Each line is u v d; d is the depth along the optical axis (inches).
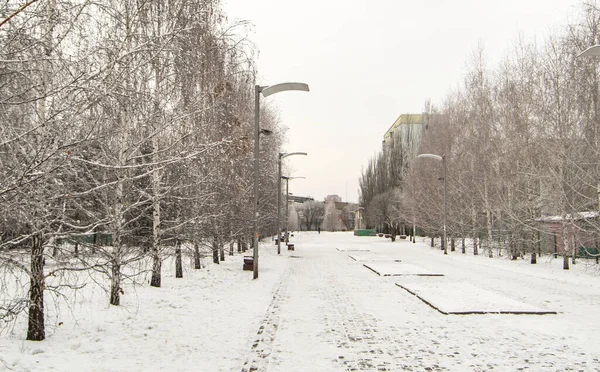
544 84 895.1
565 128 818.8
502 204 1059.9
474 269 882.1
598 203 746.8
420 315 419.2
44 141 209.6
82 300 421.4
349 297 528.4
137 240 475.5
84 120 243.3
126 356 270.5
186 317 392.2
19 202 200.8
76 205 294.2
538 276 754.2
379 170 2632.9
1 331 301.0
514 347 305.6
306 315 417.1
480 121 1230.3
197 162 486.9
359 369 257.0
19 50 201.2
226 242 796.6
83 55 243.1
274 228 1876.2
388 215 2352.4
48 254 263.6
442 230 1512.1
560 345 310.7
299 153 1275.8
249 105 789.2
